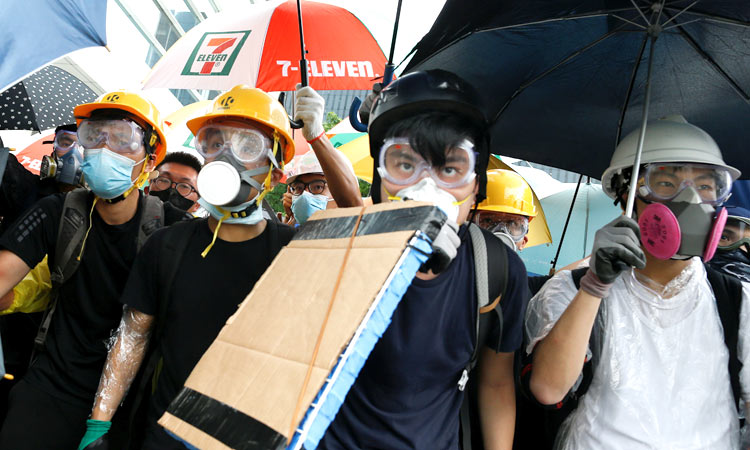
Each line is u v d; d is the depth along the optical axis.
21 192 2.94
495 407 1.74
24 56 1.85
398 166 1.51
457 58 2.08
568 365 1.51
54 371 2.21
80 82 4.63
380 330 1.00
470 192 1.56
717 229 1.46
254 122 1.85
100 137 2.16
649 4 1.72
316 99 2.09
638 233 1.43
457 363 1.53
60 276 2.18
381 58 3.25
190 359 1.76
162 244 1.85
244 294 1.82
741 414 1.86
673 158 1.57
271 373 1.05
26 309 2.35
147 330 1.91
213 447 1.02
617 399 1.59
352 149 4.70
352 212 1.33
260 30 3.25
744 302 1.62
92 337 2.25
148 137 2.28
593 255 1.43
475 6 1.79
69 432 2.21
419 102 1.46
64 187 3.05
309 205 3.47
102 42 2.15
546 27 1.97
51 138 5.92
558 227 5.15
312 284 1.18
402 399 1.46
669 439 1.53
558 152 2.39
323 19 3.27
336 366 0.95
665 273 1.64
